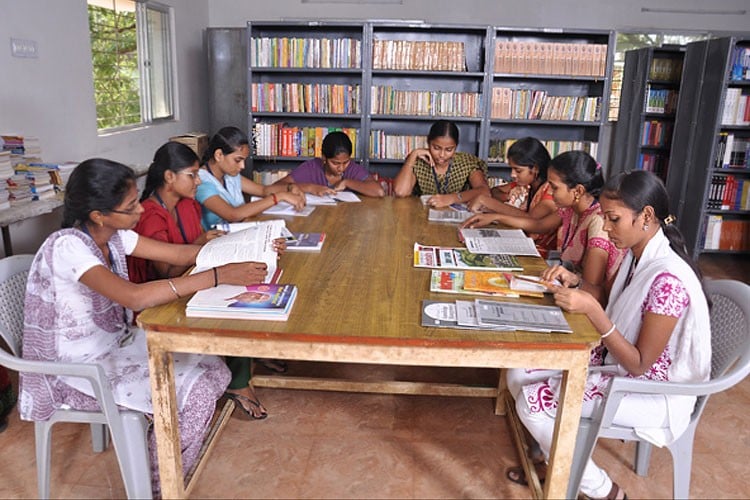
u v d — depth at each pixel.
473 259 2.13
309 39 4.94
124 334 1.95
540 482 2.01
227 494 1.97
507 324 1.54
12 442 2.24
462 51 4.89
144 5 5.37
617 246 1.79
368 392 2.64
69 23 4.14
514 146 2.96
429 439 2.30
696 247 5.20
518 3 6.63
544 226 2.72
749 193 5.07
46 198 3.19
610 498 1.86
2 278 1.83
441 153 3.37
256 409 2.40
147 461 1.71
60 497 1.94
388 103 4.99
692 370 1.68
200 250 2.00
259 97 5.04
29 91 3.72
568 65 4.87
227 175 2.95
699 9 6.66
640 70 6.10
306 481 2.04
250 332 1.50
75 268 1.65
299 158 5.14
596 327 1.62
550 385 1.77
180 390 1.82
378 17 6.69
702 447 2.31
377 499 1.96
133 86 5.38
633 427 1.71
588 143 5.02
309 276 1.93
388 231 2.58
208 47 6.16
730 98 4.90
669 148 6.09
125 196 1.70
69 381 1.72
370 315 1.62
